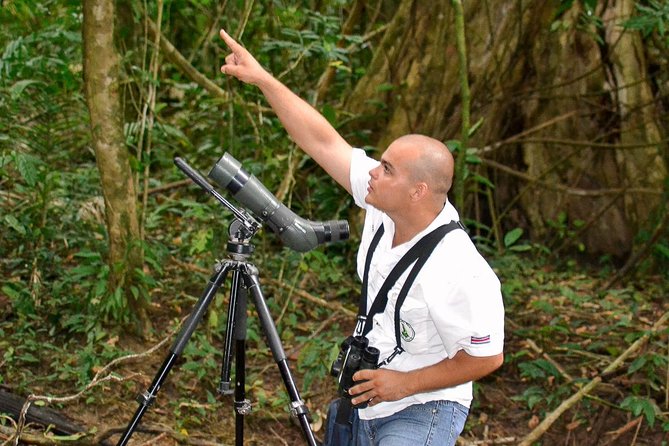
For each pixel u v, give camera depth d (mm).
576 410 8000
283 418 7602
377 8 11617
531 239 11656
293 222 5395
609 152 11445
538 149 11570
